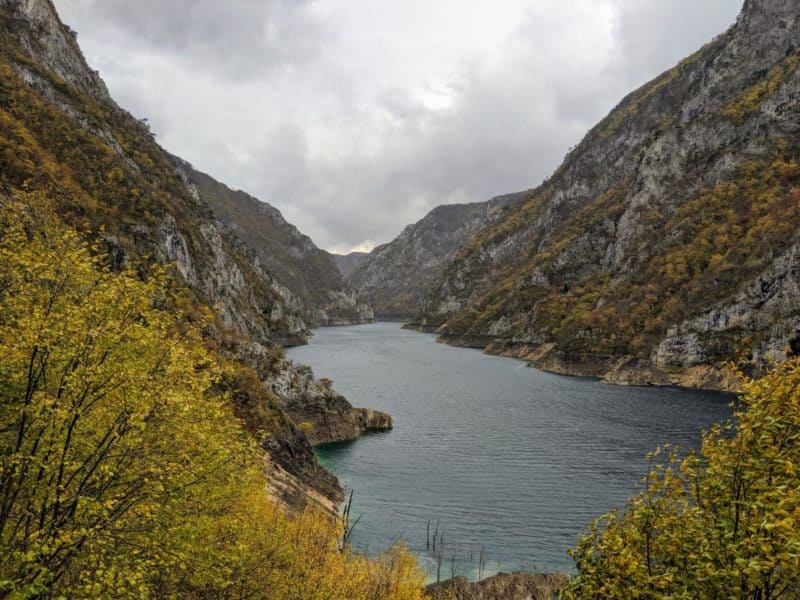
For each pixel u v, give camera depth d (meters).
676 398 107.81
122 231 98.81
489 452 72.38
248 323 175.38
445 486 59.56
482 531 48.25
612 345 153.00
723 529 9.74
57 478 13.54
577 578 11.71
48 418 13.02
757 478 9.57
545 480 60.75
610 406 101.12
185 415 15.64
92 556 12.80
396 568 33.50
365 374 149.38
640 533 10.62
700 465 10.87
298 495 48.78
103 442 13.85
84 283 14.91
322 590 22.05
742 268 135.50
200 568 16.86
